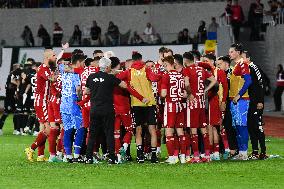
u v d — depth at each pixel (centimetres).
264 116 6191
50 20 8538
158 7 8275
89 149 2789
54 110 2883
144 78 2880
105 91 2719
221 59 3053
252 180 2333
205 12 8156
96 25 7700
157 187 2170
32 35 8025
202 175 2445
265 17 7281
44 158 2978
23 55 7600
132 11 8331
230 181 2308
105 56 2930
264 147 3022
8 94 4488
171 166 2711
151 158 2873
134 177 2389
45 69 2898
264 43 7231
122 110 2892
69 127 2866
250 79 2942
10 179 2339
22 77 4438
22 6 8600
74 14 8475
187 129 2898
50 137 2898
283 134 4578
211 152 3020
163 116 2969
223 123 3055
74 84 2841
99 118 2734
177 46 7138
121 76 2877
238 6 7094
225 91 2950
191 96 2842
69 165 2753
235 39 7081
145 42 7581
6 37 8269
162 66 3141
